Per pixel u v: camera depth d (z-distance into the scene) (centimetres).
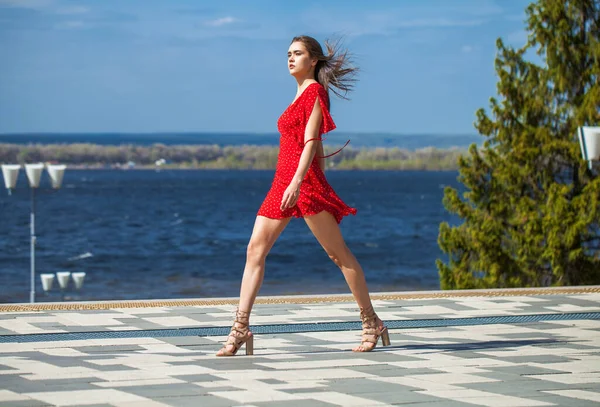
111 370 575
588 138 1165
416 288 4266
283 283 4291
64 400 479
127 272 4825
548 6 2131
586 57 2144
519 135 2153
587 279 2072
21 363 602
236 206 11650
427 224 8931
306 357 635
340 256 655
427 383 536
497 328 787
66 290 3969
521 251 2111
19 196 13412
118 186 17775
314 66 659
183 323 810
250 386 523
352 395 499
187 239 6975
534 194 2158
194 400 482
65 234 7231
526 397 498
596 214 2038
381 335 668
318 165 647
